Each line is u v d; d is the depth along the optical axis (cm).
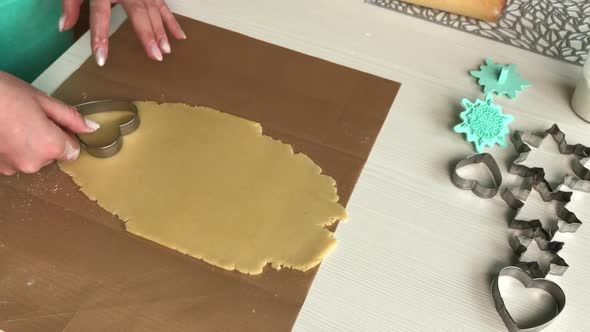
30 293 61
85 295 61
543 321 60
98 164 71
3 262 63
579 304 61
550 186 69
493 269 63
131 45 85
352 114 77
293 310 60
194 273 62
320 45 85
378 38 87
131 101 78
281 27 88
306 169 71
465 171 72
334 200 68
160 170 71
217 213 67
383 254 64
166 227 66
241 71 82
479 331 59
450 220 67
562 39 87
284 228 66
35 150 66
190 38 86
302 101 78
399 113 77
